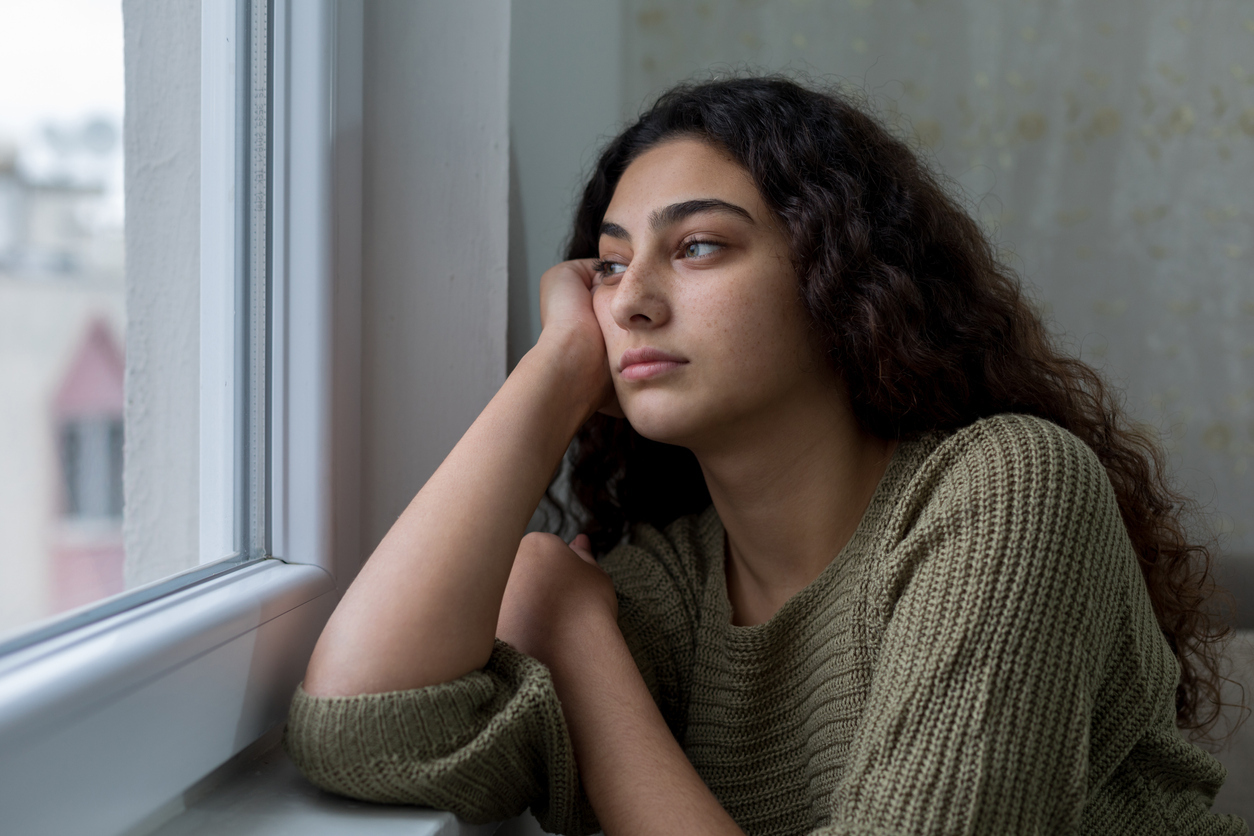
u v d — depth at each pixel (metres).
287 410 0.59
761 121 0.61
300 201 0.58
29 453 0.43
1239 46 1.27
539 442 0.56
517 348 0.89
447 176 0.74
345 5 0.60
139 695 0.39
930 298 0.65
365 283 0.66
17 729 0.32
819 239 0.58
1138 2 1.26
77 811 0.36
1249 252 1.29
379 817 0.45
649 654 0.68
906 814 0.41
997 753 0.42
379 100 0.66
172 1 0.55
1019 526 0.47
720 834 0.46
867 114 0.76
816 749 0.58
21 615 0.41
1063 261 1.29
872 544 0.58
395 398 0.70
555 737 0.48
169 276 0.57
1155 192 1.29
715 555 0.71
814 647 0.60
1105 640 0.49
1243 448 1.32
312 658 0.47
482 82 0.78
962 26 1.24
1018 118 1.27
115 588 0.51
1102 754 0.50
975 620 0.45
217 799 0.47
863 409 0.63
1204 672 0.82
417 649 0.45
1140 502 0.71
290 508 0.60
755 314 0.57
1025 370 0.67
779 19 1.21
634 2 1.19
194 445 0.58
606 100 1.11
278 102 0.58
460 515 0.50
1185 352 1.32
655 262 0.58
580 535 0.78
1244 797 0.81
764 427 0.60
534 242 0.94
